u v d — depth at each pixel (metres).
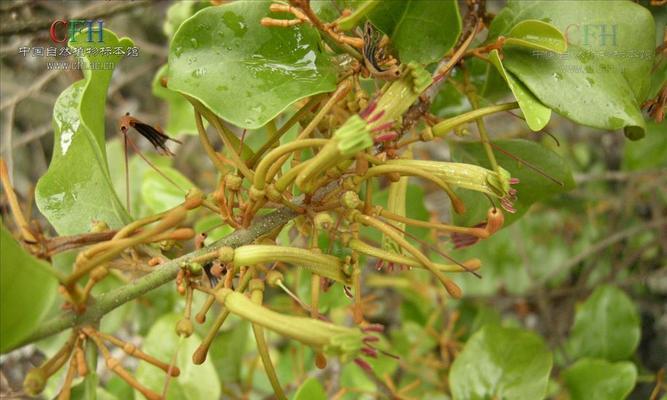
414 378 0.44
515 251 0.50
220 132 0.25
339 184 0.24
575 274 0.53
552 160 0.30
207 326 0.39
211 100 0.24
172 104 0.37
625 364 0.34
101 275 0.23
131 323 0.47
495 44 0.26
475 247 0.50
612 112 0.25
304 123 0.26
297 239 0.32
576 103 0.25
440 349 0.46
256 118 0.24
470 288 0.49
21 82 0.54
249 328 0.41
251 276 0.24
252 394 0.45
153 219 0.23
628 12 0.26
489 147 0.27
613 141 0.56
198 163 0.56
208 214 0.41
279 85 0.25
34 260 0.21
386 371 0.41
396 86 0.23
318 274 0.23
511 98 0.38
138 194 0.40
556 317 0.51
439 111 0.33
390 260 0.23
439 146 0.57
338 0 0.26
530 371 0.32
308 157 0.32
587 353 0.37
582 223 0.54
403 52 0.25
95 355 0.24
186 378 0.33
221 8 0.25
